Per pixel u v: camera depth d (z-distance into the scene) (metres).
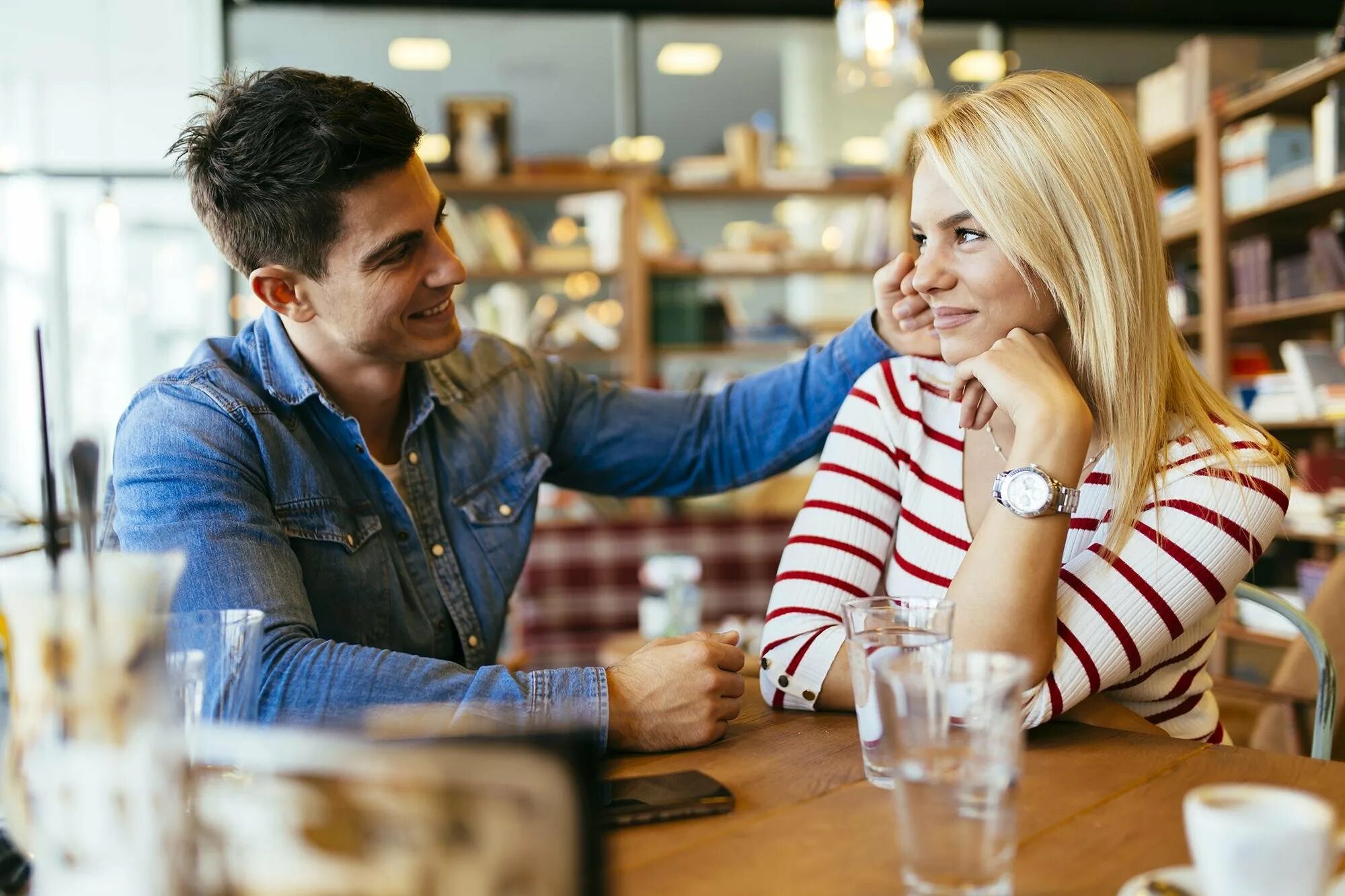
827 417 1.61
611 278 4.75
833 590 1.28
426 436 1.50
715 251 4.82
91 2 4.69
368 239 1.30
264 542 1.23
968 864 0.59
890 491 1.34
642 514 4.53
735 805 0.80
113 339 5.08
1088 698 1.10
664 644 1.04
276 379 1.38
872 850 0.70
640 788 0.81
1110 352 1.16
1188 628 1.09
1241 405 3.74
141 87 4.96
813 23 5.14
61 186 5.03
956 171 1.19
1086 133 1.16
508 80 5.05
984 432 1.30
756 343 4.74
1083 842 0.71
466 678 1.02
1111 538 1.11
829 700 1.09
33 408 5.05
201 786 0.53
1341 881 0.58
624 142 5.11
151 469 1.25
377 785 0.44
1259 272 3.69
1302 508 3.51
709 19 5.05
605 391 1.70
